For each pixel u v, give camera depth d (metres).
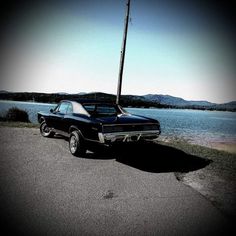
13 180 4.41
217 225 3.06
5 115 18.72
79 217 3.13
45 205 3.44
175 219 3.17
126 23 10.78
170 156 6.77
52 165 5.48
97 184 4.36
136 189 4.19
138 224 3.01
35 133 9.92
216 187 4.39
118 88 11.10
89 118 5.87
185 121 67.38
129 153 7.00
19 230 2.80
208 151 7.66
